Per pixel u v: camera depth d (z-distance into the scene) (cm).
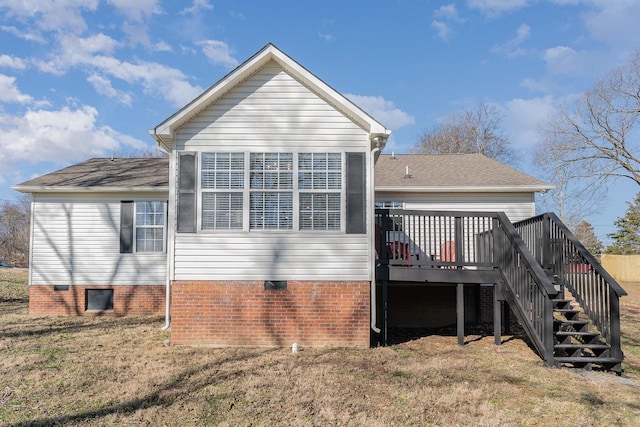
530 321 862
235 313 912
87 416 554
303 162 937
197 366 761
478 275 984
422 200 1330
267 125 941
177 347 900
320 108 943
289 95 945
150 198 1368
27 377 703
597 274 830
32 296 1351
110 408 579
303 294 915
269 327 910
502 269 969
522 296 884
